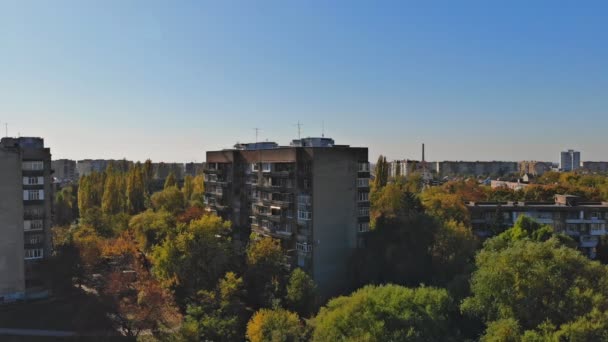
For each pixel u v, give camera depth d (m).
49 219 102.06
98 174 197.38
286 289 86.50
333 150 98.00
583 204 139.50
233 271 93.31
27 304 92.31
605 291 63.97
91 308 80.62
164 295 84.06
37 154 99.25
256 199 113.62
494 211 134.88
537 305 65.12
